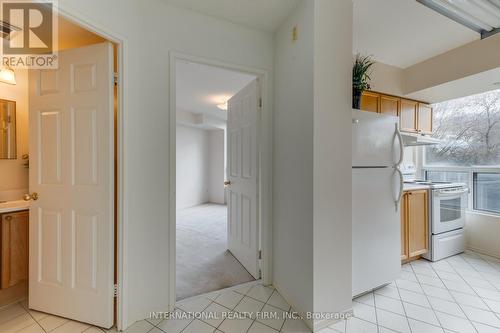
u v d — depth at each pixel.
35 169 1.70
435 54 2.56
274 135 2.13
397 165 2.09
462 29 2.12
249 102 2.39
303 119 1.68
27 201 1.94
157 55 1.70
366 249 1.91
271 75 2.13
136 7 1.61
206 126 5.98
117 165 1.57
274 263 2.14
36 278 1.72
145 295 1.67
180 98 4.26
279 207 2.04
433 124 3.30
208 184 6.73
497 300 1.90
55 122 1.64
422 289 2.07
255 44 2.06
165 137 1.73
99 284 1.58
